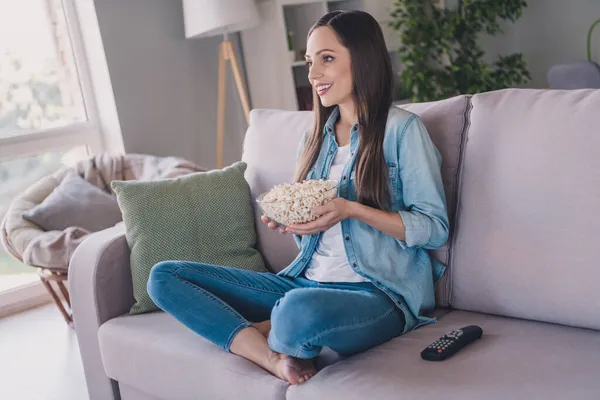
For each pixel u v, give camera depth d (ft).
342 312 4.86
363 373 4.65
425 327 5.40
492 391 4.08
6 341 10.36
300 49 14.52
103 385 6.76
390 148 5.58
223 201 7.01
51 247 9.45
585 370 4.16
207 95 13.51
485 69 15.69
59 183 11.09
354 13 5.64
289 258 6.89
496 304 5.31
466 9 15.64
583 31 17.95
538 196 5.01
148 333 6.03
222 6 11.55
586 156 4.82
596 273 4.73
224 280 5.78
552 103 5.11
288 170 6.84
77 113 12.49
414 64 14.94
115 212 10.61
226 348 5.37
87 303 6.59
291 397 4.78
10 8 11.68
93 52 12.14
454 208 5.72
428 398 4.15
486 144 5.38
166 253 6.68
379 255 5.48
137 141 12.49
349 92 5.69
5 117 11.72
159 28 12.66
